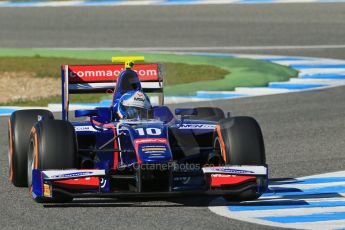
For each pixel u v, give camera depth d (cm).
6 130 4859
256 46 8806
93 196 2817
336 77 6950
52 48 8875
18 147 3291
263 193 3219
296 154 4103
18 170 3294
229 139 2989
